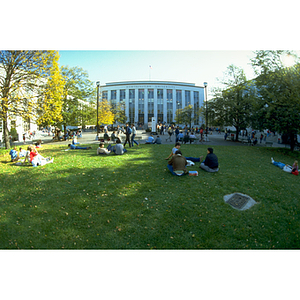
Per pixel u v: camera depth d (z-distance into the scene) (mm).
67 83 25031
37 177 7434
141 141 20203
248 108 23062
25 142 26297
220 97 25000
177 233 4512
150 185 6668
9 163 9906
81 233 4445
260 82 16844
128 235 4398
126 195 5977
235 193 6328
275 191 6719
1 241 4203
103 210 5227
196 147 15781
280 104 14867
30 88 16469
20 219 4875
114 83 78375
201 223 4859
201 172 8039
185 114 63500
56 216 4996
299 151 16469
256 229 4785
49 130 45156
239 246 4273
